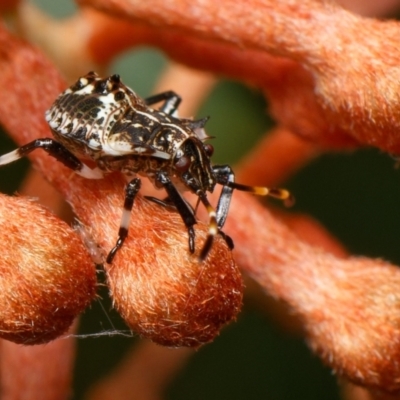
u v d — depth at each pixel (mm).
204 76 127
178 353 135
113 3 113
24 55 114
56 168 110
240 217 114
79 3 115
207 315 103
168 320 103
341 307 110
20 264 102
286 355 138
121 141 110
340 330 109
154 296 103
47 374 121
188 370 138
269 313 130
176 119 112
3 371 121
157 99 117
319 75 109
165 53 122
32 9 126
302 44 109
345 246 137
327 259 112
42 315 102
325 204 139
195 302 103
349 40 108
